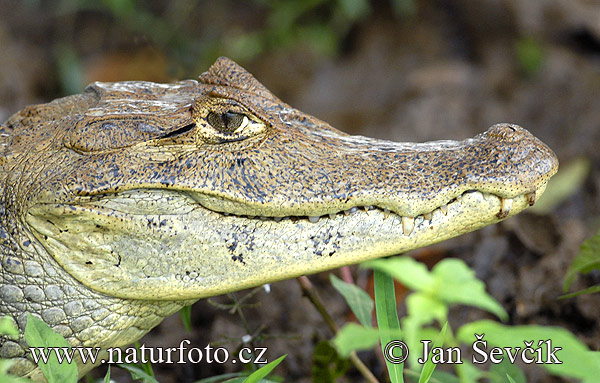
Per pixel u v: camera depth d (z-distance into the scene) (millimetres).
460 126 18156
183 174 6965
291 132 7363
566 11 19672
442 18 20594
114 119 7156
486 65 19484
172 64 19250
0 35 19984
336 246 7105
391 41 20438
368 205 7043
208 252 7070
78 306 7082
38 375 7215
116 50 20078
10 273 7051
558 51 19328
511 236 10984
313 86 19906
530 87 18719
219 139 7109
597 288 7699
